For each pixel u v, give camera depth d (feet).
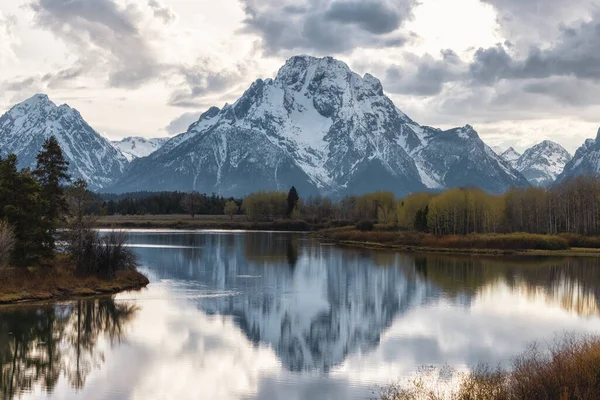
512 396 105.29
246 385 145.38
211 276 326.85
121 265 291.99
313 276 330.34
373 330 200.23
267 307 238.27
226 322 210.79
